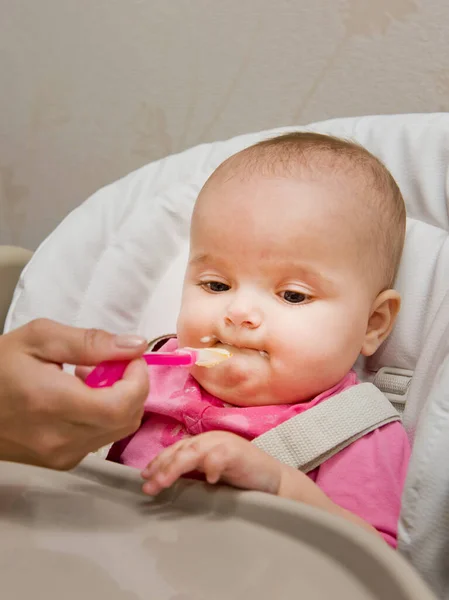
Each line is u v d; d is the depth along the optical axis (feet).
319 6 3.27
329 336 2.36
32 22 3.81
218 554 1.48
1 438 1.58
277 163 2.51
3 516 1.60
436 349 2.41
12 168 4.14
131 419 1.49
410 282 2.63
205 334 2.42
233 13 3.43
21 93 3.97
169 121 3.75
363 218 2.46
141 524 1.58
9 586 1.39
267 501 1.56
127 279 2.90
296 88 3.46
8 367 1.48
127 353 1.48
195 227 2.55
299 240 2.36
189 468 1.67
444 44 3.14
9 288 3.09
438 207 2.68
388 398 2.59
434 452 1.91
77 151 3.99
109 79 3.78
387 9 3.17
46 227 4.22
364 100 3.36
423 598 1.26
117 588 1.39
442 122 2.78
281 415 2.35
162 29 3.58
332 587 1.37
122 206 3.06
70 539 1.54
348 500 2.19
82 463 1.74
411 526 1.92
